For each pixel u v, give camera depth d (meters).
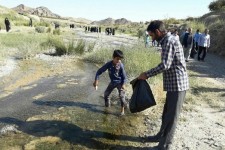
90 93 8.48
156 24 4.63
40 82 9.51
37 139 5.53
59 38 17.98
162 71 4.63
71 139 5.57
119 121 6.50
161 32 4.64
